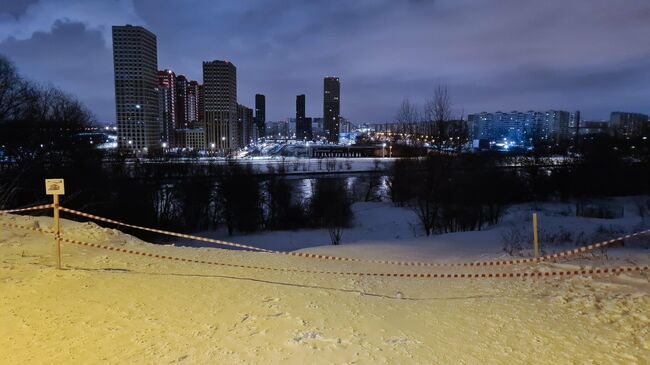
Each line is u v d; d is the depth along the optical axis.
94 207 40.00
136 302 6.39
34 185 36.47
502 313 6.29
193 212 46.38
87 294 6.64
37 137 40.28
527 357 4.90
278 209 46.75
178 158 97.94
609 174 55.19
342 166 92.50
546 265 9.38
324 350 5.02
